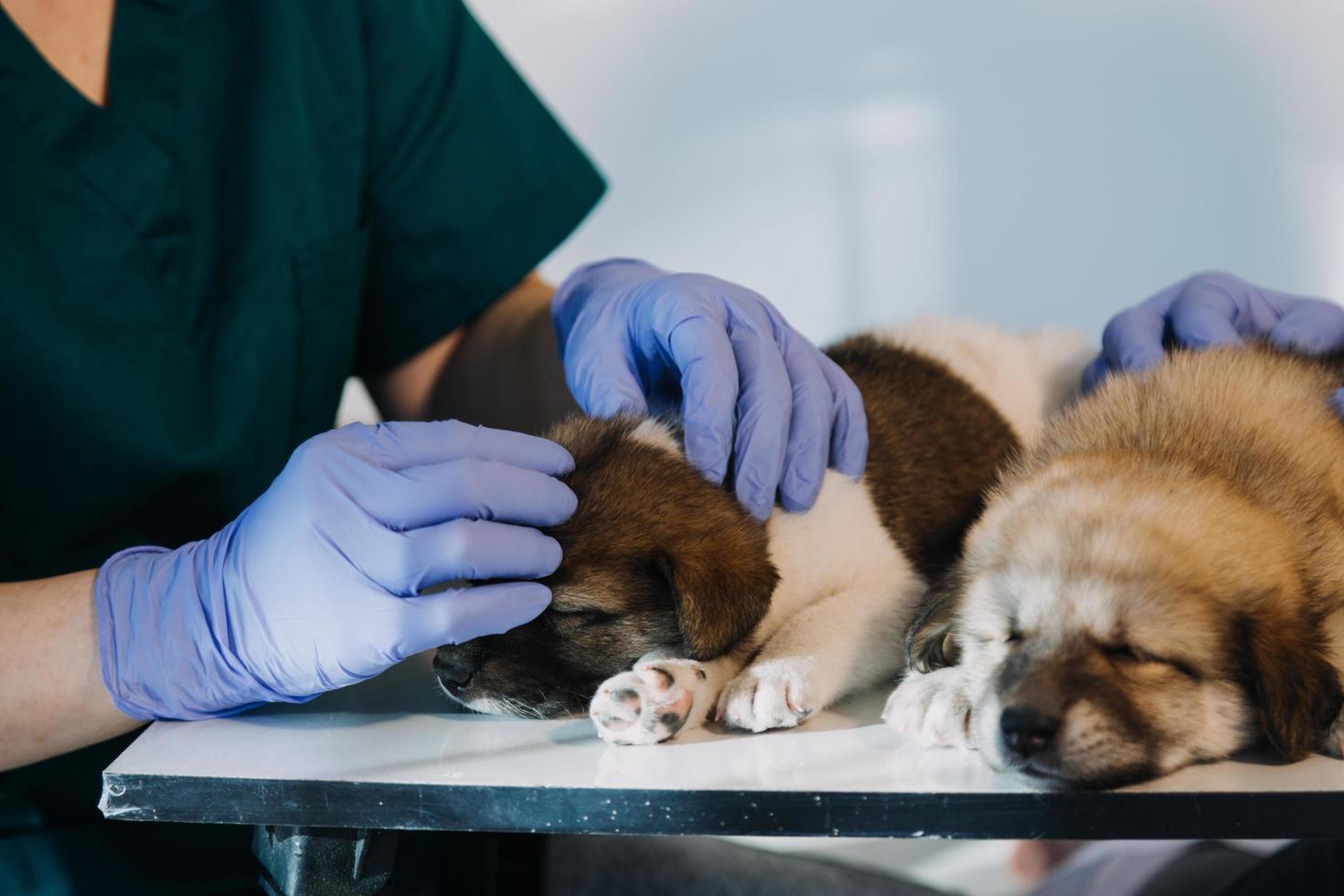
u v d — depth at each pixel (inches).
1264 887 41.0
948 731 34.2
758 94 79.5
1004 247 77.7
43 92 42.4
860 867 43.9
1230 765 33.6
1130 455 38.0
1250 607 34.5
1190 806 31.8
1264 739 34.4
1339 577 35.9
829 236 80.3
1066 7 73.9
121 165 43.1
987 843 58.3
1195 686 34.2
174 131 44.6
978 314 78.6
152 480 42.3
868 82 78.0
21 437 41.0
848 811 31.8
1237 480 37.1
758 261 81.6
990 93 76.2
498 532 35.7
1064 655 34.2
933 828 31.8
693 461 39.2
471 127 50.0
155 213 43.5
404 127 49.2
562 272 83.4
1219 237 74.4
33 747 36.4
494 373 50.2
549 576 36.8
